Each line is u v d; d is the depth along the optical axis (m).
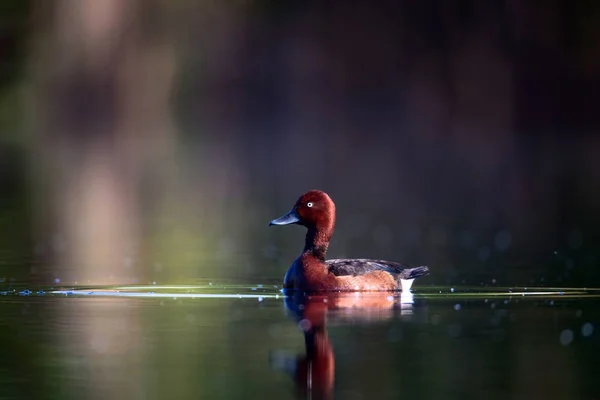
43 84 48.97
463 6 47.00
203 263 16.98
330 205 13.83
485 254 18.06
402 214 24.67
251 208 26.42
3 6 47.97
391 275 13.70
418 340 10.06
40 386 8.34
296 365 9.00
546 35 45.56
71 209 25.84
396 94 48.66
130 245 19.56
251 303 12.44
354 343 9.93
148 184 32.28
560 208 25.27
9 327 10.73
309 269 13.61
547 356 9.38
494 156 39.84
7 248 18.69
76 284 14.12
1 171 35.25
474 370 8.85
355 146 45.09
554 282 14.37
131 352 9.55
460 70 47.09
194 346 9.80
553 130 46.03
